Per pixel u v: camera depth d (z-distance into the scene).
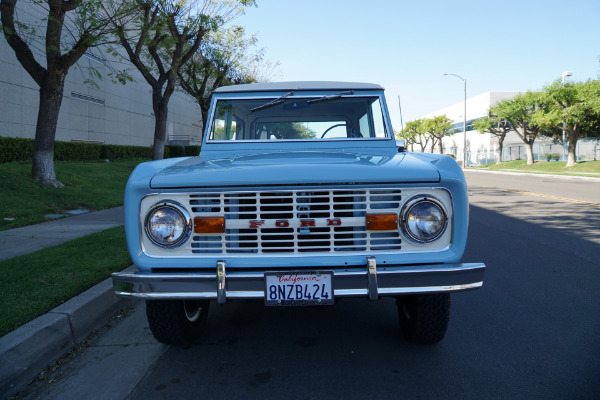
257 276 2.46
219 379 2.84
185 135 33.84
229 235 2.58
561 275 5.21
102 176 15.12
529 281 4.98
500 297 4.45
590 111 29.08
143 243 2.60
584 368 2.94
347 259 2.55
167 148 26.02
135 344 3.43
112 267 4.86
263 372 2.92
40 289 4.02
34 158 11.33
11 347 2.85
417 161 2.82
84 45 10.73
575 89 29.00
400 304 3.45
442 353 3.17
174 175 2.60
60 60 10.94
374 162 2.77
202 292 2.50
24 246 6.27
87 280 4.33
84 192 11.68
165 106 15.78
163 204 2.56
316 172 2.54
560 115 29.59
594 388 2.68
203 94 21.92
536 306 4.18
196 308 3.52
